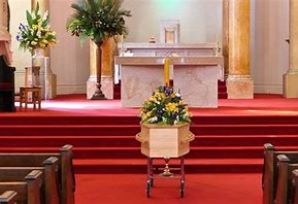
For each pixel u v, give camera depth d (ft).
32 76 45.09
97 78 52.75
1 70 39.27
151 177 26.66
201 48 57.77
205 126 35.06
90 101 50.72
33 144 34.22
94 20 49.90
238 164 31.24
